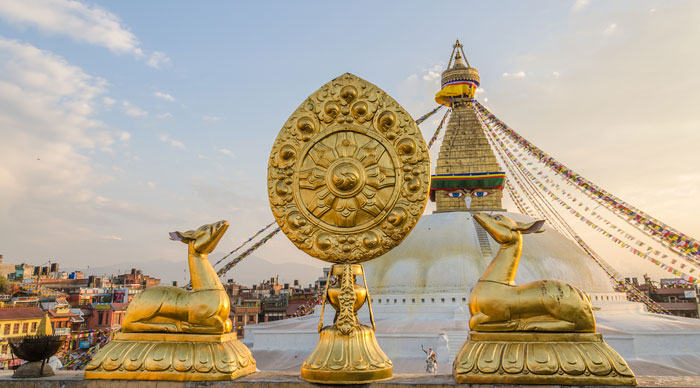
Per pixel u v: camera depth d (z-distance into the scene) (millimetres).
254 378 4727
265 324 25797
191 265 5078
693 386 4109
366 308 24781
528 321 4473
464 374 4348
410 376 4754
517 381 4258
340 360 4523
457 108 33000
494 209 30172
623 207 19703
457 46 34719
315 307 28828
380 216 4965
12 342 5094
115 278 78875
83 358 17859
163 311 4867
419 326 21703
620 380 4148
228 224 5184
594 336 4371
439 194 31250
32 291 56031
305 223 5078
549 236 27125
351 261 4996
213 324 4801
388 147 5027
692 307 51594
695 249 16703
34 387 4809
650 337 19219
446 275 24172
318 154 5129
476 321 4574
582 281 24422
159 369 4652
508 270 4684
